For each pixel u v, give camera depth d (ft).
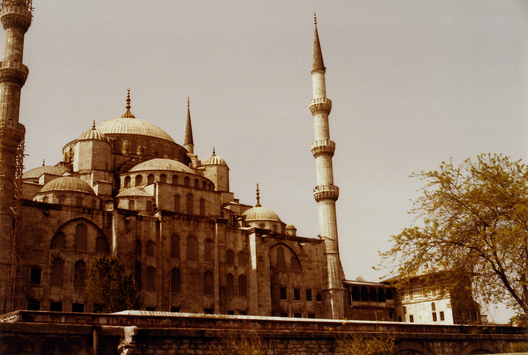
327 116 312.91
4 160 211.00
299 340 131.64
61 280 206.18
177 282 232.94
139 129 304.30
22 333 102.27
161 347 110.11
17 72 225.56
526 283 131.13
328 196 297.53
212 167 317.42
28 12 236.63
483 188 140.87
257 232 264.72
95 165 265.34
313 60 319.47
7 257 191.42
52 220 209.97
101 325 111.14
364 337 143.95
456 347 162.81
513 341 178.40
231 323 132.98
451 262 139.23
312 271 285.43
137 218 228.43
